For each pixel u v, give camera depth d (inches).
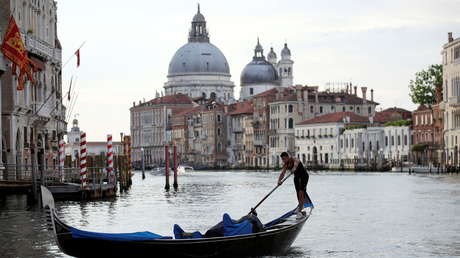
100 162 3181.6
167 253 1208.2
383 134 7022.6
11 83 2792.8
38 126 3186.5
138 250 1187.9
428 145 6304.1
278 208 2316.7
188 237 1266.0
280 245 1354.6
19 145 2913.4
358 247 1471.5
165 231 1745.8
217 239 1242.6
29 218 1926.7
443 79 6245.1
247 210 2262.6
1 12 2773.1
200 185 4170.8
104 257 1185.4
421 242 1537.9
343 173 6328.7
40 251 1396.4
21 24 2933.1
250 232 1302.9
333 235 1631.4
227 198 2856.8
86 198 2549.2
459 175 5157.5
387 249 1451.8
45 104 3267.7
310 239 1571.1
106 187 2743.6
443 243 1525.6
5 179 2554.1
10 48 2522.1
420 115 6491.1
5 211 2107.5
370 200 2674.7
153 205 2463.1
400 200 2662.4
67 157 3344.0
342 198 2797.7
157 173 6860.2
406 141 6707.7
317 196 2933.1
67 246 1164.5
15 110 2792.8
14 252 1386.6
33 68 2982.3
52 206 1176.2
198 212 2201.0
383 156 6943.9
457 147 5866.1
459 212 2161.7
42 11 3287.4
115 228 1795.0
